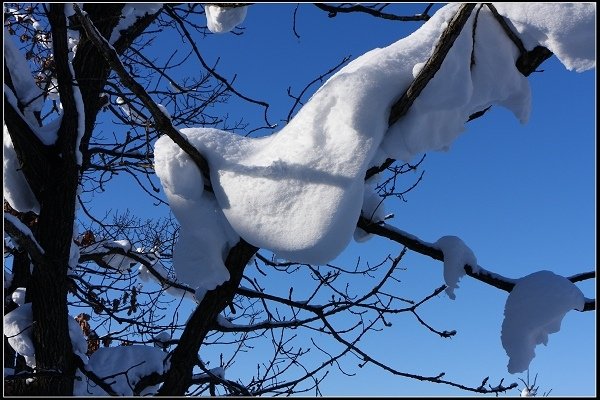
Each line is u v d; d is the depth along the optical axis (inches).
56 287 179.3
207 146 158.4
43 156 183.2
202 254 164.2
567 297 161.8
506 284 174.9
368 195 187.8
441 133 145.8
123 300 240.4
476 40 145.9
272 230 145.2
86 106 203.8
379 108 137.2
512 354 163.3
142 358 206.2
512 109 152.7
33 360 185.2
